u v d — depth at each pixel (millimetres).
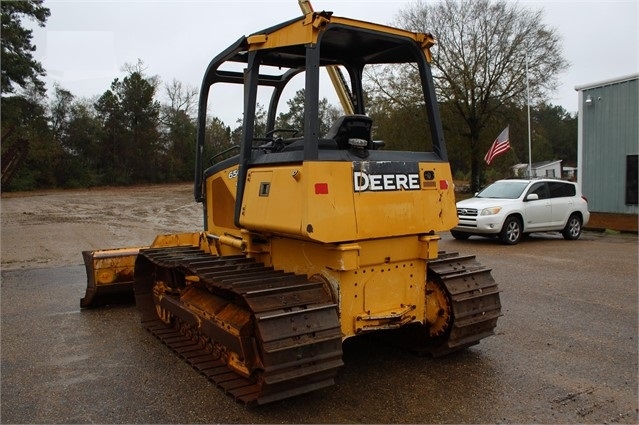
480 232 12938
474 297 4762
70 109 52969
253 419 3814
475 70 31391
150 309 6328
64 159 48188
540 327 6035
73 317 6625
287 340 3613
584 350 5266
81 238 14039
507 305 7020
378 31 4422
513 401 4117
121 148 53438
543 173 58375
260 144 6031
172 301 5492
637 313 6617
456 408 3994
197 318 4828
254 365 3949
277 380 3549
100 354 5230
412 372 4711
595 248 12398
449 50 31703
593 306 6957
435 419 3820
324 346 3760
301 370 3662
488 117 32312
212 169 5762
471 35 31484
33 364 4965
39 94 44844
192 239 7223
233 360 4402
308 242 4320
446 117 31984
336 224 3902
